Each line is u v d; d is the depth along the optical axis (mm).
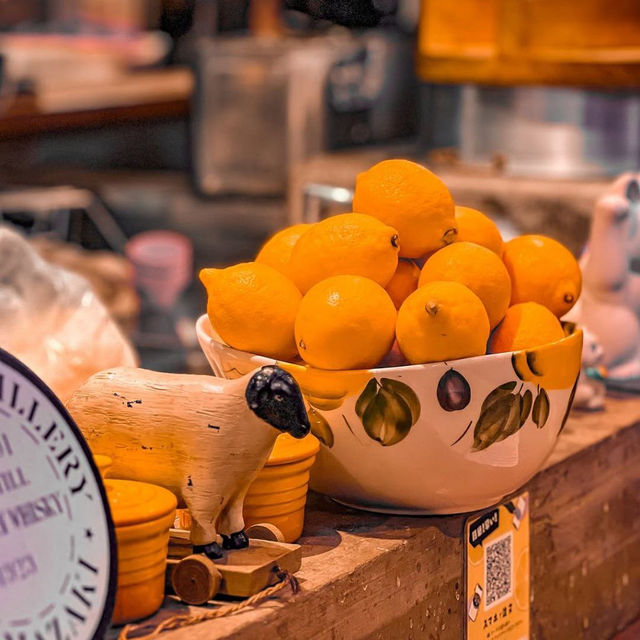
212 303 957
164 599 800
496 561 1046
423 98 2625
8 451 674
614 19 2104
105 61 3355
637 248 1394
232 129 2902
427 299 881
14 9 3350
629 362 1436
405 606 932
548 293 1061
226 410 782
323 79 2938
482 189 2172
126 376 814
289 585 823
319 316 895
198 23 3639
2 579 648
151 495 777
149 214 3004
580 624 1239
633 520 1337
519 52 2195
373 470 936
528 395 935
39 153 3365
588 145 2262
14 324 1092
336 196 2289
